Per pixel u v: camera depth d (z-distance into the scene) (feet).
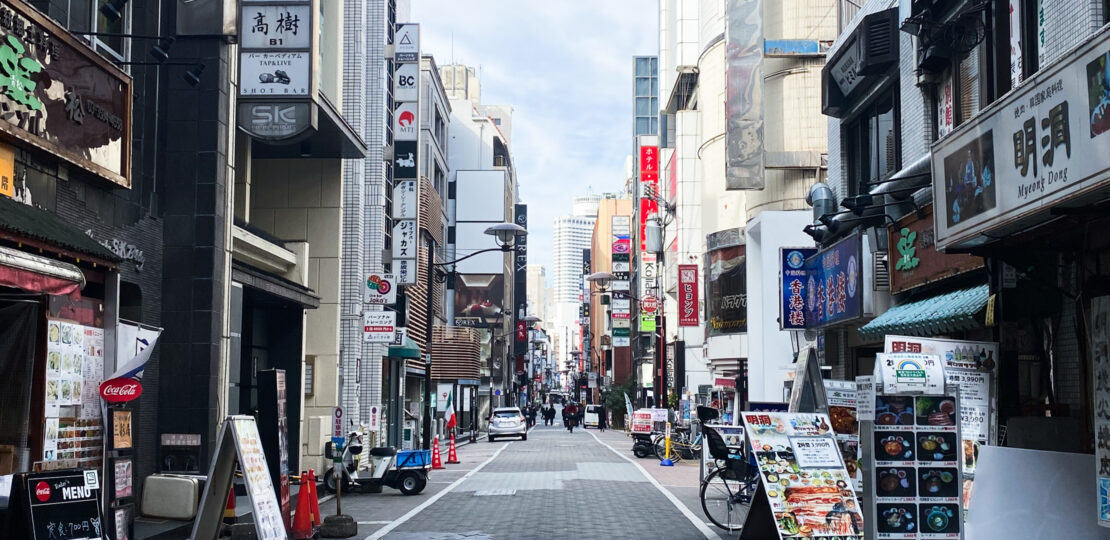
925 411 31.94
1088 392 32.96
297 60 55.01
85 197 42.86
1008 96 29.66
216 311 51.80
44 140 37.55
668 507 56.49
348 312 89.10
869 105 63.05
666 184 232.12
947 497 31.68
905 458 31.73
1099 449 27.07
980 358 37.58
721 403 136.87
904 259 52.16
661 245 218.79
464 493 67.00
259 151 78.59
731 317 123.44
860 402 32.94
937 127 51.11
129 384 36.81
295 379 74.69
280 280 66.08
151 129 50.75
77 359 38.83
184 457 48.98
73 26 41.93
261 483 34.24
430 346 112.27
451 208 233.96
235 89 55.01
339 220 80.43
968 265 43.65
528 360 431.02
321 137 74.95
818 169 103.30
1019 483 30.55
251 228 63.52
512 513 53.72
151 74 50.88
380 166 102.22
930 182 48.19
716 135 147.84
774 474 36.81
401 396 131.34
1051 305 37.45
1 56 34.60
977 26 43.14
